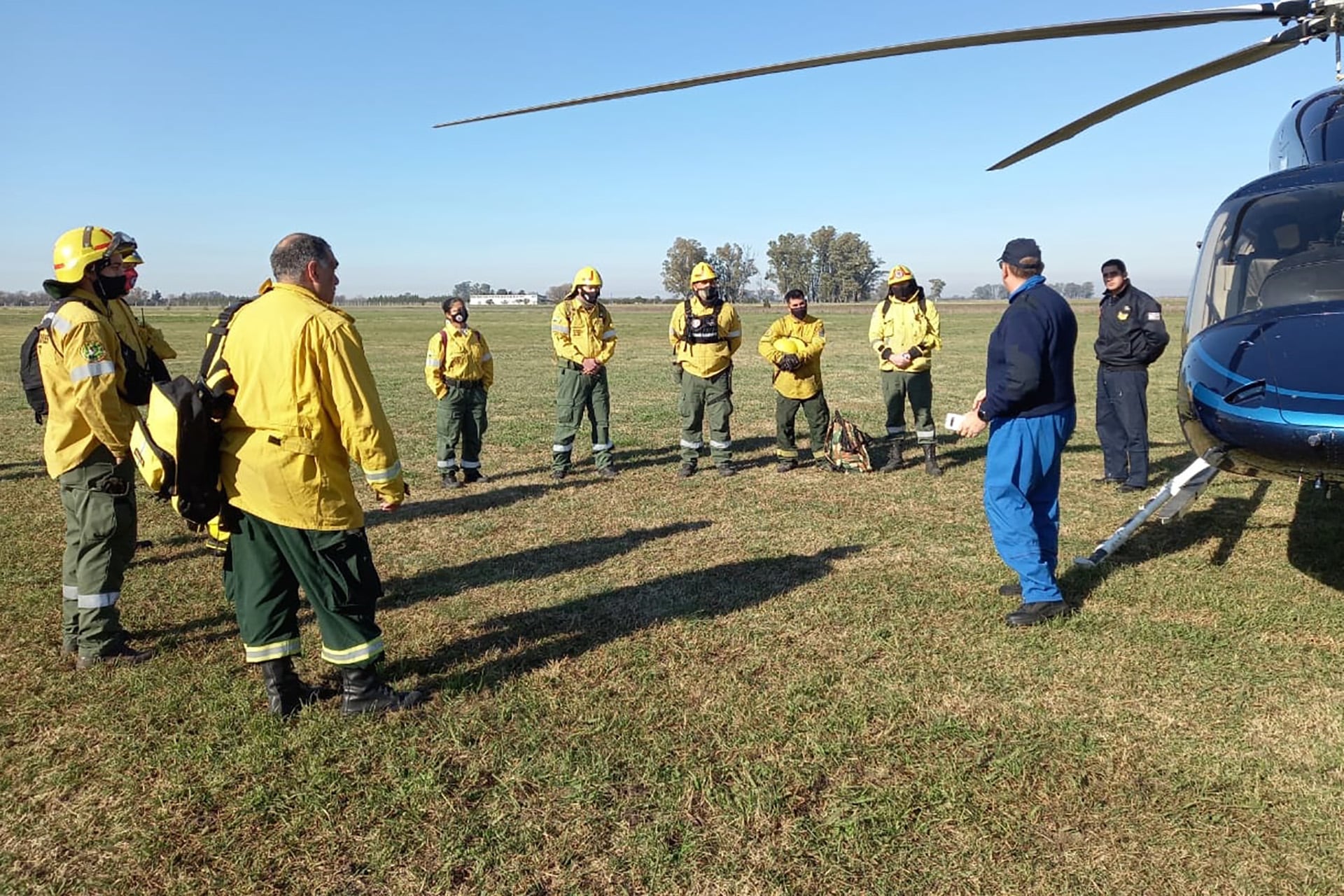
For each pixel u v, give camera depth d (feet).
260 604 10.77
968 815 8.82
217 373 10.26
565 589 16.17
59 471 12.37
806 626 14.07
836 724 10.73
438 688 11.89
